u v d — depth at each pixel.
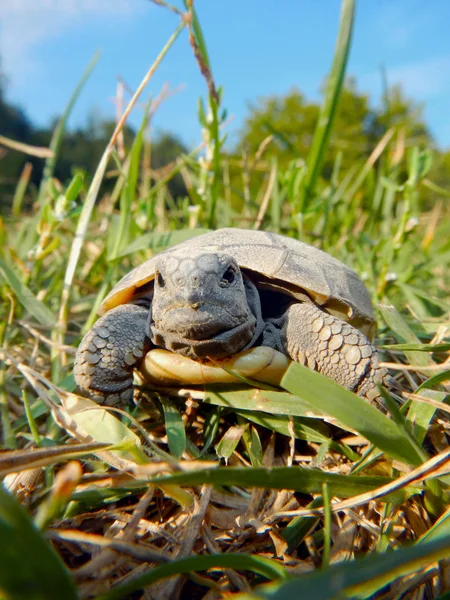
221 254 0.08
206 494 0.06
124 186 0.12
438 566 0.05
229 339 0.08
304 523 0.06
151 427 0.08
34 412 0.09
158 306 0.08
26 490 0.07
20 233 0.16
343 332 0.08
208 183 0.14
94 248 0.16
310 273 0.09
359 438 0.07
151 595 0.05
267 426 0.07
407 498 0.06
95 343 0.08
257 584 0.06
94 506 0.06
